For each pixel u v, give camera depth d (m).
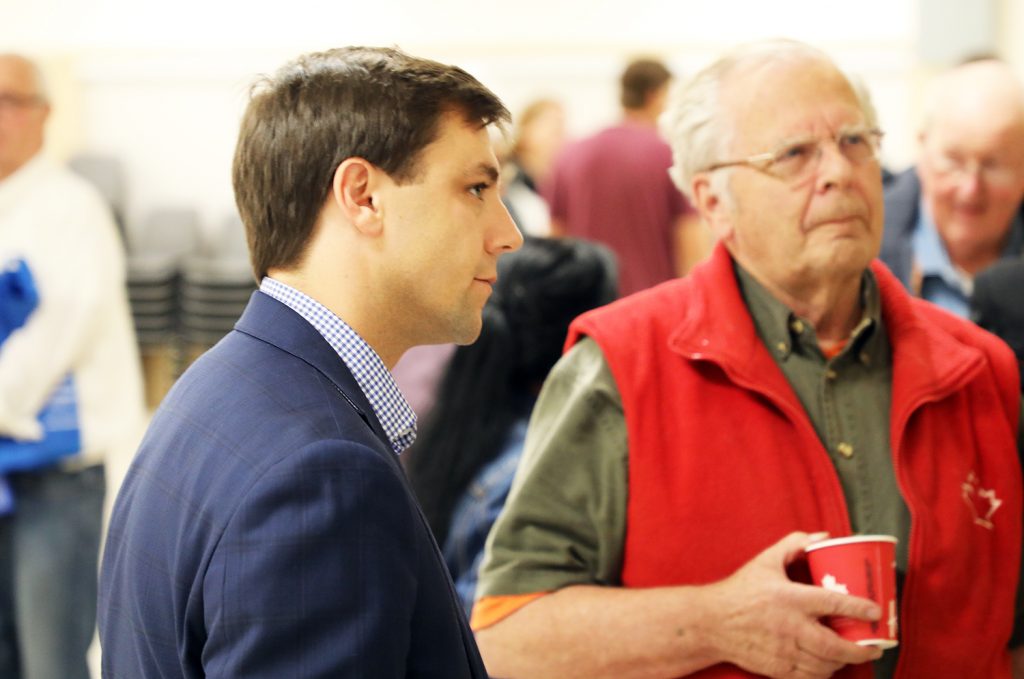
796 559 1.47
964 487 1.53
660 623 1.46
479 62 7.06
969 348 1.58
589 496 1.56
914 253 2.42
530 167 5.94
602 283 1.89
